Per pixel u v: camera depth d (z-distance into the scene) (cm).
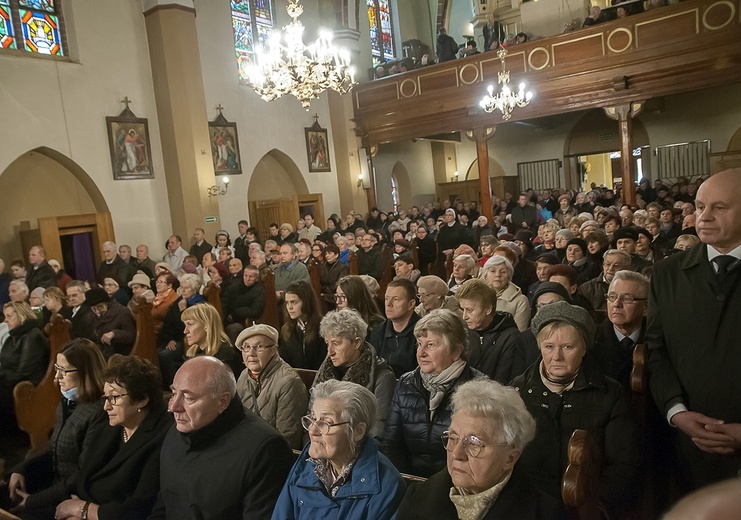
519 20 1761
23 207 1020
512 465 173
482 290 329
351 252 870
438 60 1527
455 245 1100
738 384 207
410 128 1498
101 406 307
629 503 205
